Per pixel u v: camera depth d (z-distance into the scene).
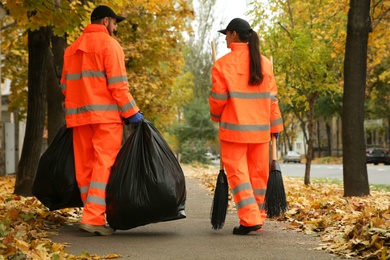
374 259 6.30
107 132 8.17
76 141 8.44
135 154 8.10
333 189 17.25
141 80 27.89
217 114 8.14
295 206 11.32
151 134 8.15
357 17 14.75
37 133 14.69
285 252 6.77
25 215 9.36
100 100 8.19
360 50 14.81
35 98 14.67
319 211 10.27
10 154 30.58
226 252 6.78
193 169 38.81
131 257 6.53
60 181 8.53
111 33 8.55
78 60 8.31
